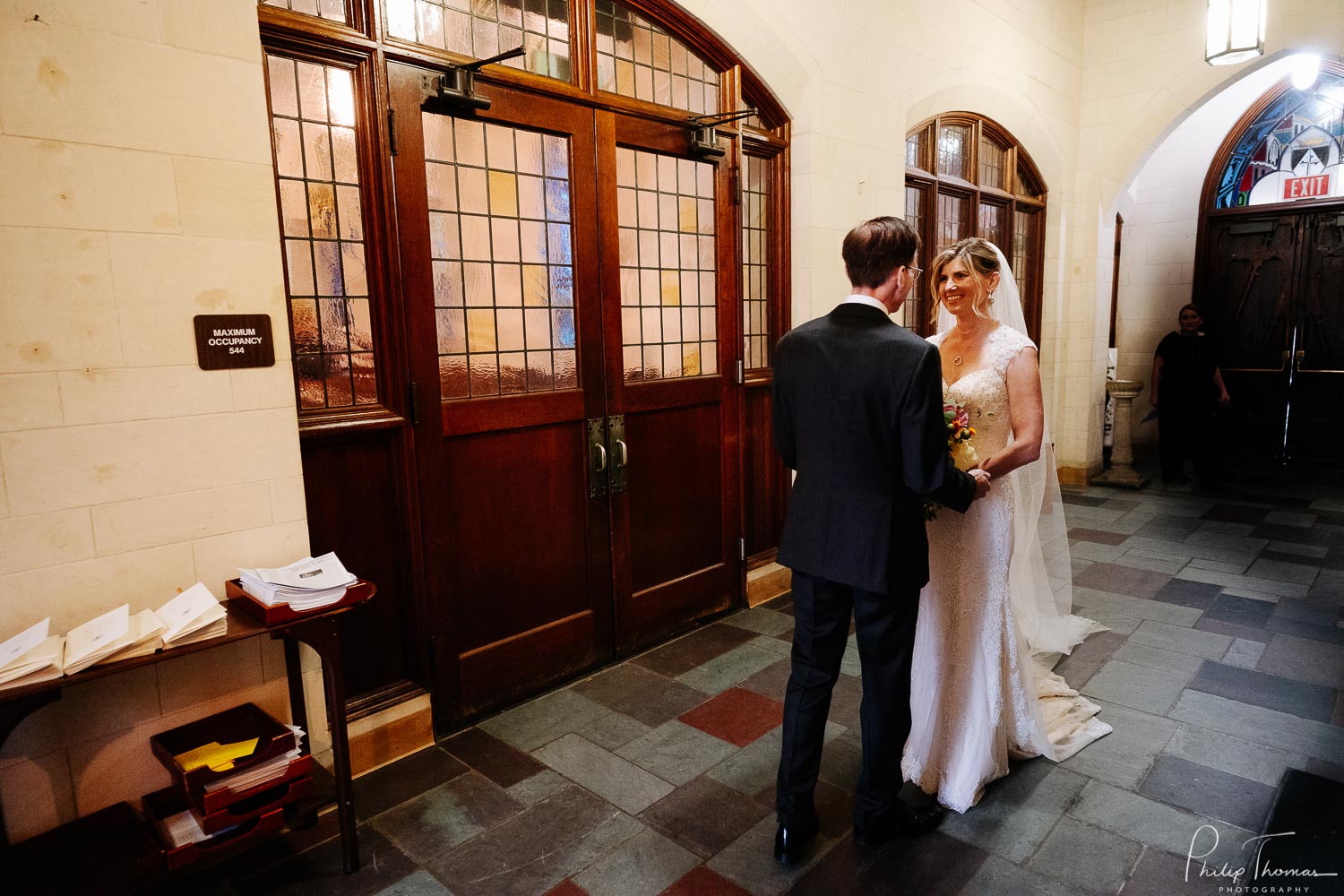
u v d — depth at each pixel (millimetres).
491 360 2828
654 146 3297
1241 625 3580
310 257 2338
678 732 2738
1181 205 7664
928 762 2295
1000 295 2549
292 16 2191
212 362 2010
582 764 2545
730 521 3857
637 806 2309
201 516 2029
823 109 3889
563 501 3092
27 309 1739
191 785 1821
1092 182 6445
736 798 2340
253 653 2182
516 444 2912
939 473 1744
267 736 1986
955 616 2254
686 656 3393
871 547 1795
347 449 2461
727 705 2928
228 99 1987
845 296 4180
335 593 1897
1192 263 7688
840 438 1816
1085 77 6426
